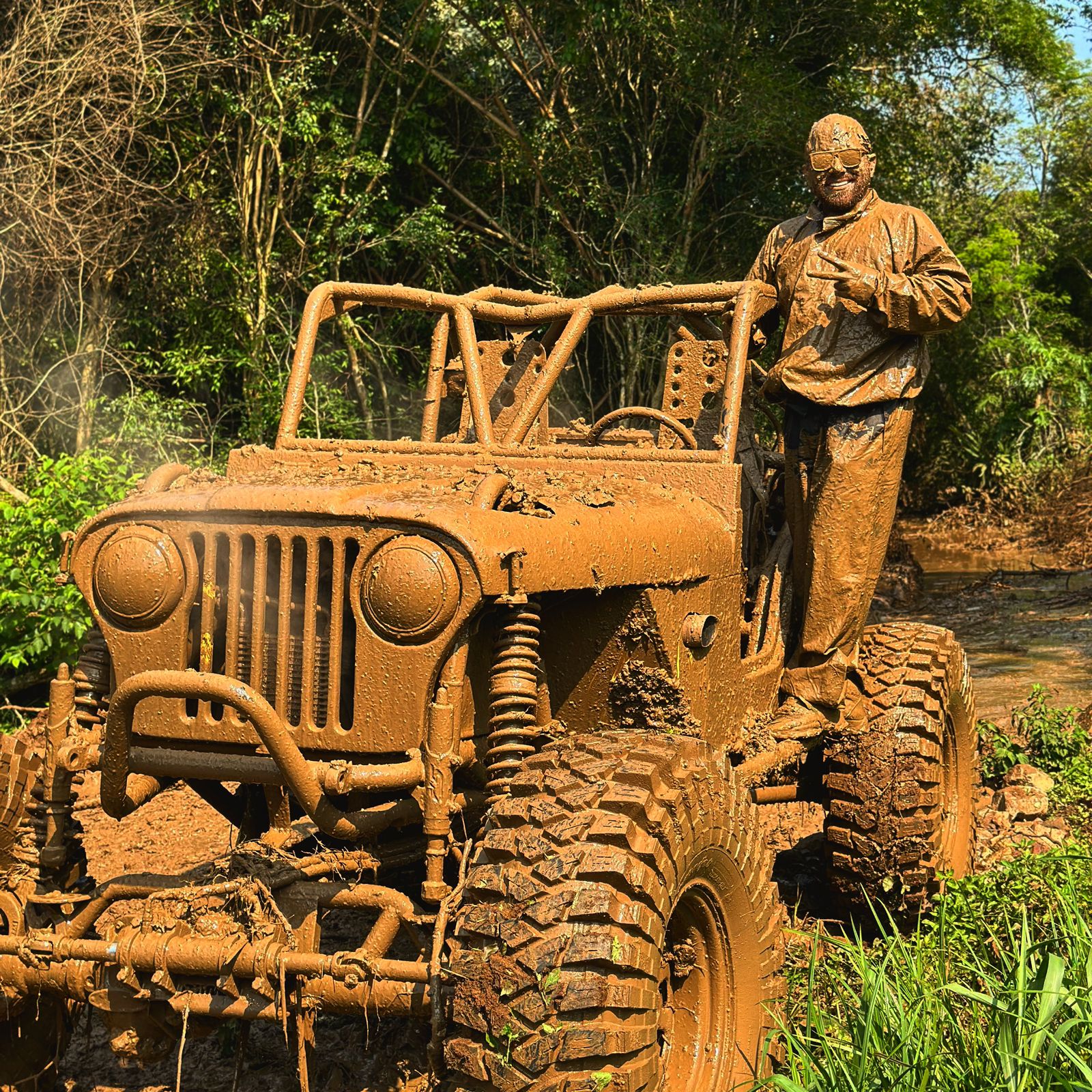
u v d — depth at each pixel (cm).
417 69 1510
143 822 649
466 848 285
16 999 322
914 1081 302
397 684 284
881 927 402
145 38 1307
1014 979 340
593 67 1598
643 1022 257
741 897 317
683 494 392
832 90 1722
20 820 335
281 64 1384
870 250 437
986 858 532
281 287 1452
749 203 1644
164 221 1392
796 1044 323
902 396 437
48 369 1273
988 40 1958
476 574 278
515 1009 249
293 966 286
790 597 465
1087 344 3067
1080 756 688
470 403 418
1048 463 2294
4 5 1260
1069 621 1300
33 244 1244
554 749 298
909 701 459
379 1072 368
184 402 1301
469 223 1562
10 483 1155
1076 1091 288
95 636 332
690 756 304
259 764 303
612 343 1614
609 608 347
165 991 299
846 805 445
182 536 305
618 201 1570
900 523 2286
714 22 1521
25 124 1220
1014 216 2995
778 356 454
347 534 290
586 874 259
